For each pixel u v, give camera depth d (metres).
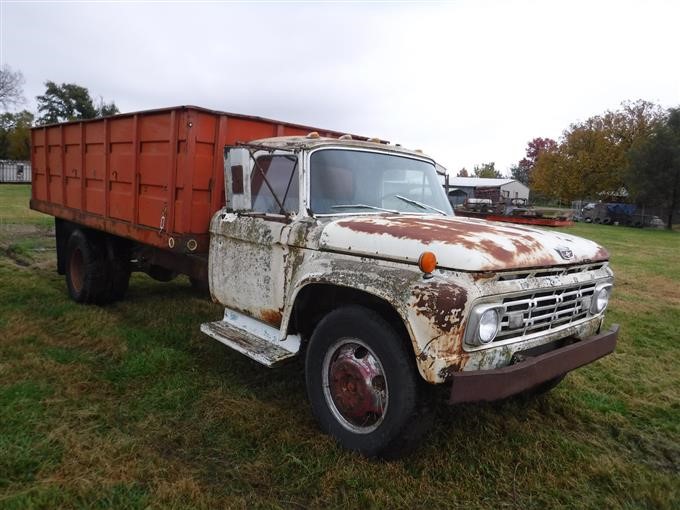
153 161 4.87
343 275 3.20
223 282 4.35
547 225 24.78
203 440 3.39
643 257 15.26
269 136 4.96
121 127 5.34
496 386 2.84
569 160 45.25
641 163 35.88
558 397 4.34
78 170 6.34
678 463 3.49
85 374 4.27
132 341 5.06
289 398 4.03
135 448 3.23
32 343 4.92
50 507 2.66
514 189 48.47
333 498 2.88
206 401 3.91
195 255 4.77
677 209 36.72
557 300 3.29
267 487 2.95
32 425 3.41
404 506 2.84
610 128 44.22
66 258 6.65
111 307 6.35
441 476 3.13
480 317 2.80
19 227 14.46
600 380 4.82
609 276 3.84
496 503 2.94
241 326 4.26
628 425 3.98
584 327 3.61
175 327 5.56
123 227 5.43
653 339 6.32
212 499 2.78
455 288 2.78
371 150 4.27
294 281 3.59
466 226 3.46
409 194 4.42
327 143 3.95
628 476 3.27
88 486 2.81
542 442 3.60
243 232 4.06
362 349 3.29
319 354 3.43
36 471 2.96
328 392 3.44
